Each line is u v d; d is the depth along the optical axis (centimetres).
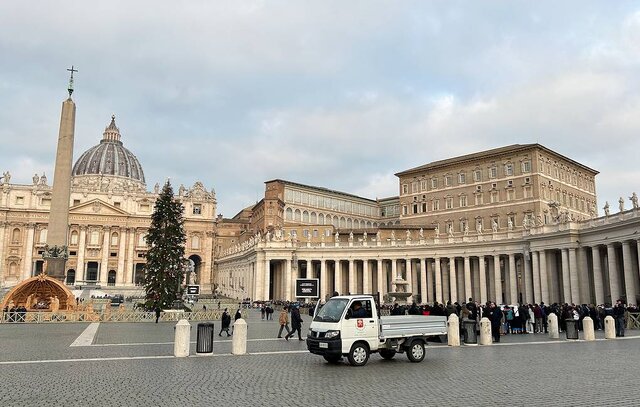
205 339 2148
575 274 5666
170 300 5456
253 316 5456
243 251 10488
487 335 2625
